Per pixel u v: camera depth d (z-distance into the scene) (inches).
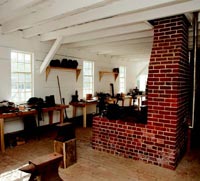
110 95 326.3
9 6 125.0
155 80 130.4
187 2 111.1
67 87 257.9
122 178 112.9
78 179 111.1
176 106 122.1
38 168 55.0
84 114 239.1
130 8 113.4
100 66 318.7
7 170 121.6
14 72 198.5
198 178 113.4
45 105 199.2
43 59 223.0
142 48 266.7
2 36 181.2
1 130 153.8
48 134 204.8
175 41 123.2
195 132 183.2
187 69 149.7
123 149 144.9
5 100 184.5
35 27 182.5
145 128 134.4
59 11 123.1
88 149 159.6
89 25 164.6
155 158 130.9
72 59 262.4
